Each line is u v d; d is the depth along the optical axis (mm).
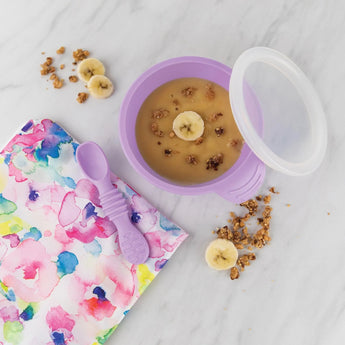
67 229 504
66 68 521
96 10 522
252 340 512
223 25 521
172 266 512
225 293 513
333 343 512
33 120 508
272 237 517
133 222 505
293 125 493
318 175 518
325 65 521
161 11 522
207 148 496
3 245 499
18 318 493
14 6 523
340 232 516
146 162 498
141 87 486
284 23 522
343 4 521
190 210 515
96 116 517
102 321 498
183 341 511
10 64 521
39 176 506
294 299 515
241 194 483
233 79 448
